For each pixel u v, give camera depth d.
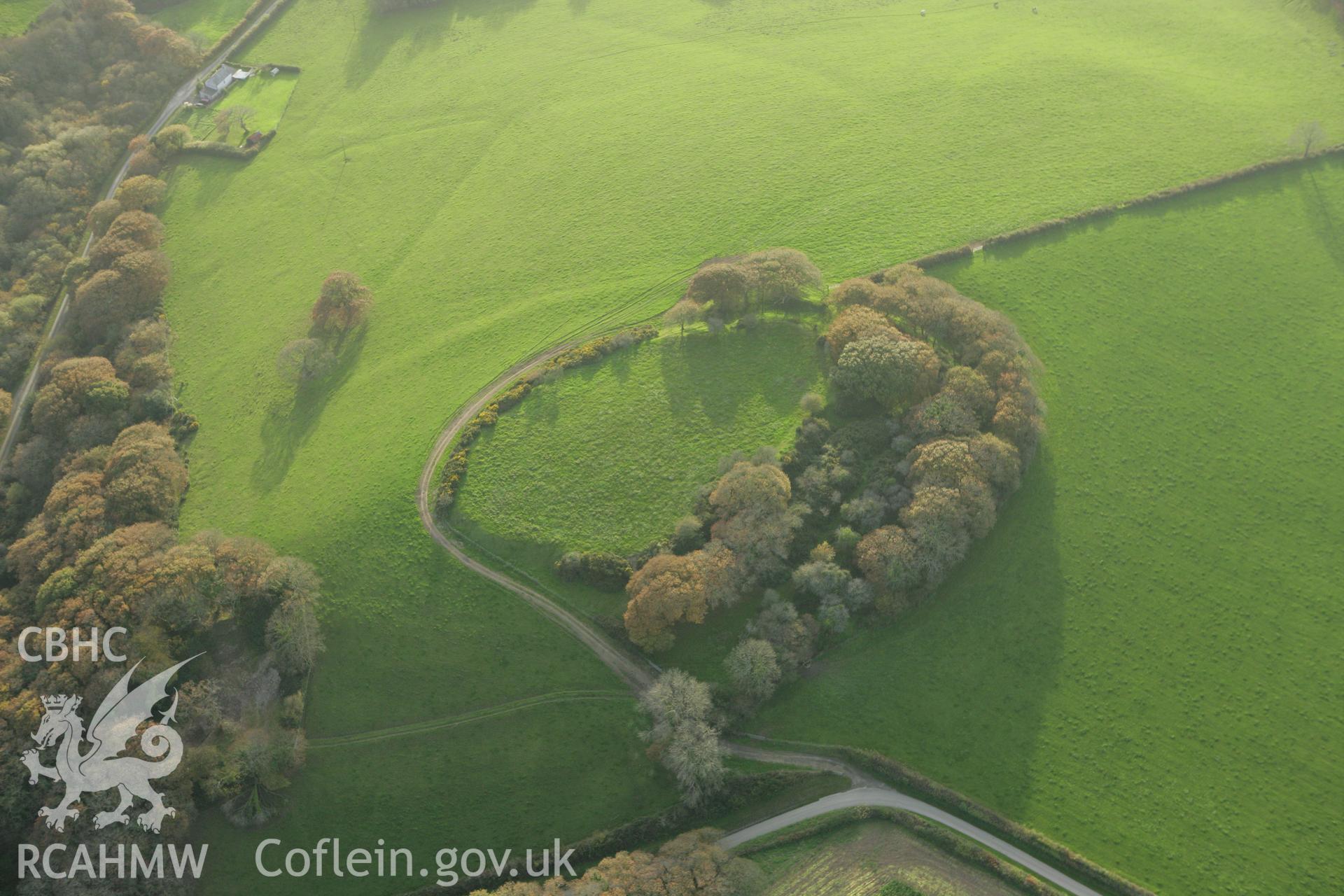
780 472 103.50
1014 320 127.06
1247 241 137.12
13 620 101.06
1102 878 83.06
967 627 98.62
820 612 96.00
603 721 95.19
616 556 103.62
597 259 143.88
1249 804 88.12
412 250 149.88
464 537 108.25
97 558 102.75
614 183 157.62
